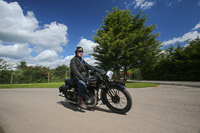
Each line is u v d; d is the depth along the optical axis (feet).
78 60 10.41
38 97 16.08
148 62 52.37
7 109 10.36
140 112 9.34
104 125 6.95
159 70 65.46
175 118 8.01
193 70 48.29
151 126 6.78
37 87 30.30
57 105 11.71
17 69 51.16
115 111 9.34
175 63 54.44
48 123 7.25
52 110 10.03
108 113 9.20
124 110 8.91
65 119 7.93
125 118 8.07
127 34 50.01
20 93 20.13
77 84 10.04
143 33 49.16
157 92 19.54
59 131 6.20
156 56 54.19
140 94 17.71
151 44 50.03
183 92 19.34
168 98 14.61
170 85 31.63
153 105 11.39
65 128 6.56
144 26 56.65
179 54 54.08
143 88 25.61
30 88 28.84
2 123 7.27
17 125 6.96
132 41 46.68
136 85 30.55
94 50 54.60
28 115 8.74
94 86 9.53
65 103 12.53
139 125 6.93
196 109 10.05
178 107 10.67
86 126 6.81
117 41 44.70
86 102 9.87
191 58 49.49
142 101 13.06
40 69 58.23
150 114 8.86
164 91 20.63
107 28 55.01
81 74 10.43
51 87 29.94
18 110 10.03
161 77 65.10
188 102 12.53
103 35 49.06
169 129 6.39
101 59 52.24
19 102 13.10
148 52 48.93
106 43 46.85
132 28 56.80
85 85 9.48
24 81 49.08
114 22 52.80
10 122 7.43
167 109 10.09
